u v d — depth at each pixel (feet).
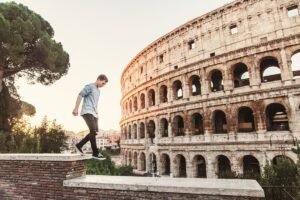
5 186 31.99
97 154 31.42
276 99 120.37
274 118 140.56
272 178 63.31
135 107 219.41
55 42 132.77
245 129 139.64
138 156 200.85
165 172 170.60
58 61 131.64
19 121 138.10
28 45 123.44
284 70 119.96
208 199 22.94
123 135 256.11
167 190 24.22
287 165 65.92
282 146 114.93
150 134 189.47
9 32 105.70
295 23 121.80
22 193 30.81
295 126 113.29
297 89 114.93
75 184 27.96
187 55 164.04
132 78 233.35
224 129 149.48
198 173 155.74
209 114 143.13
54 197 28.96
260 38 130.93
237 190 22.13
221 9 147.13
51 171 29.86
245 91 130.72
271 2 130.21
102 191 26.94
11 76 140.87
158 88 181.57
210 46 151.12
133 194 25.66
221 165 151.33
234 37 141.08
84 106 31.12
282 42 121.70
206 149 140.87
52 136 131.85
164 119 177.58
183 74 160.56
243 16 138.72
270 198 51.78
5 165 32.68
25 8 127.65
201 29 157.58
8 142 112.16
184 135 161.38
